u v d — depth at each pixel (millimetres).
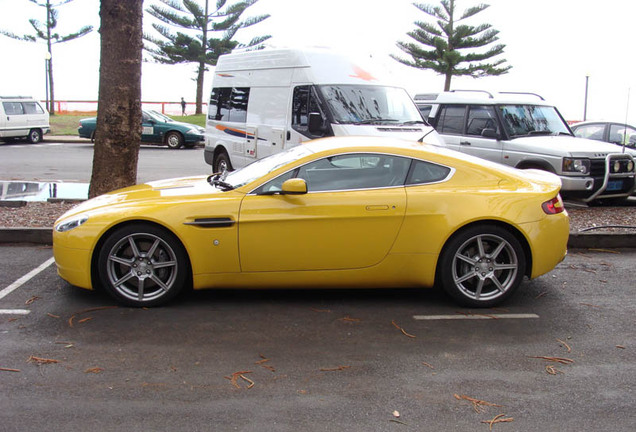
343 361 4145
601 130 12281
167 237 5027
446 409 3520
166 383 3779
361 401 3594
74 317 4879
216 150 12141
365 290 5707
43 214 8320
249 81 11016
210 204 5020
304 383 3809
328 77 9484
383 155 5242
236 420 3355
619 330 4793
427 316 5047
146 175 14938
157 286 5195
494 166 5426
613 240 7352
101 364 4035
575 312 5188
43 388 3691
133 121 8227
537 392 3746
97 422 3312
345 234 5059
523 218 5125
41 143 24797
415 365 4102
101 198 5594
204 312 5047
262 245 5027
